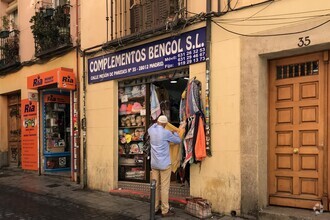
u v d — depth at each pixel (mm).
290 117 6293
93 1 9578
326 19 5543
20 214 7176
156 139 6809
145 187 8430
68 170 12180
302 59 6176
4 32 13445
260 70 6355
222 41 6770
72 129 10406
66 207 7715
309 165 6062
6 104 14305
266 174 6445
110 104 9141
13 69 13195
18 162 13641
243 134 6441
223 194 6664
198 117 6883
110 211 7324
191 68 7258
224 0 6754
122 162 9125
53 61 11195
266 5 6195
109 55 9133
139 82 8758
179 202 7316
